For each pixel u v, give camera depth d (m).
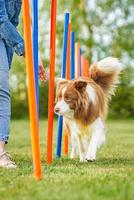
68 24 6.91
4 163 5.35
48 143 6.09
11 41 5.20
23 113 24.44
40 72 5.62
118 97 24.80
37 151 4.41
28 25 4.34
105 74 7.19
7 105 5.32
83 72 9.87
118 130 15.31
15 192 3.82
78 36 25.61
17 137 12.60
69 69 7.27
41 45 24.45
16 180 4.42
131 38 25.58
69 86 6.57
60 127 7.02
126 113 24.94
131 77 24.98
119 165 5.79
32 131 4.36
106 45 25.59
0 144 5.35
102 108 6.79
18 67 23.58
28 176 4.65
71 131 7.04
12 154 7.57
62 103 6.51
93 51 25.66
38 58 5.38
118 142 10.36
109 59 7.21
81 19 25.83
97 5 25.70
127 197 3.54
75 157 7.09
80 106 6.55
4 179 4.51
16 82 24.16
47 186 4.04
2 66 5.25
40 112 23.45
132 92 24.89
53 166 5.66
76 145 7.11
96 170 5.19
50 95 6.00
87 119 6.56
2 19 5.17
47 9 25.14
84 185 4.04
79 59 8.60
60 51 24.16
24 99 24.38
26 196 3.65
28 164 5.84
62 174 4.82
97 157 6.99
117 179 4.39
